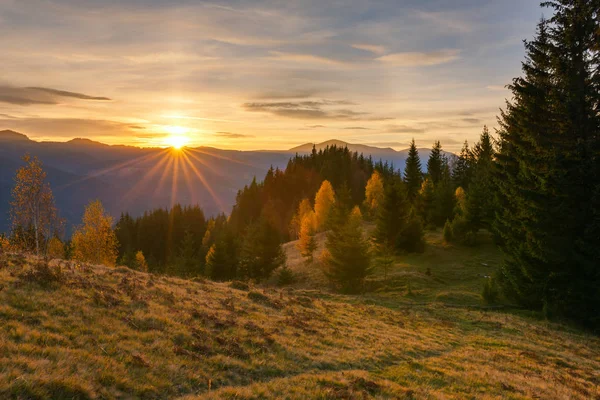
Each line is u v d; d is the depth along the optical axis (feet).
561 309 104.01
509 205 142.82
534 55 120.67
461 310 107.86
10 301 38.70
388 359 51.93
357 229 146.41
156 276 76.79
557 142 111.55
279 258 199.11
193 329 45.21
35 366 26.96
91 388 26.45
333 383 37.40
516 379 48.98
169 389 30.32
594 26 106.11
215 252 200.54
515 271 116.78
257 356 42.34
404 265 172.24
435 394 38.68
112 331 38.65
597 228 97.14
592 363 67.31
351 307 93.20
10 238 139.44
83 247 177.58
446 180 297.33
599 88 104.12
